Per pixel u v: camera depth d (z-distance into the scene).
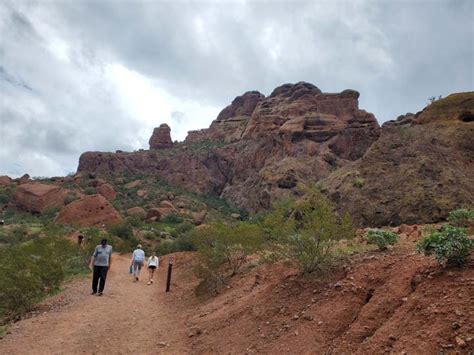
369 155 20.45
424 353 3.90
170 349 6.55
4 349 6.45
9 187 89.25
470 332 3.86
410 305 4.67
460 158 18.88
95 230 36.12
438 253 5.14
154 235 44.97
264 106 113.31
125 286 13.97
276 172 77.44
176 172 108.44
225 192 97.25
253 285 8.75
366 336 4.71
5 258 12.81
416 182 17.42
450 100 26.88
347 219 7.32
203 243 12.55
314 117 90.50
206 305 9.13
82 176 98.88
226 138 123.75
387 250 7.25
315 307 5.90
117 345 6.76
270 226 8.45
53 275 11.81
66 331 7.49
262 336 5.93
